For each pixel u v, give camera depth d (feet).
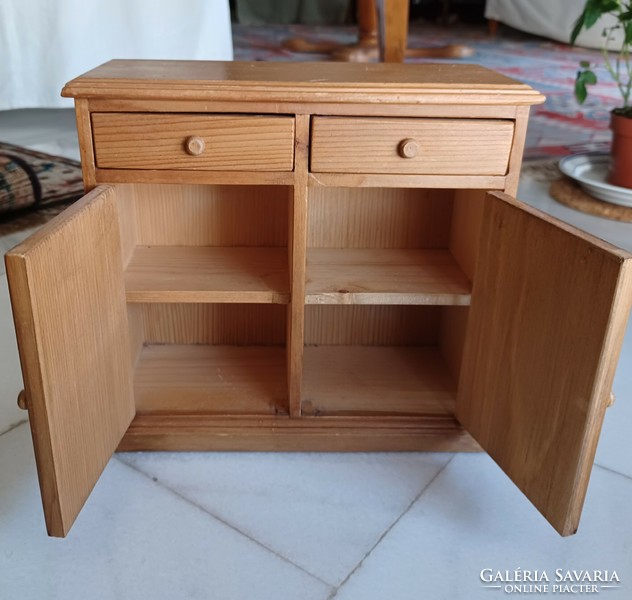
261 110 2.87
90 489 2.77
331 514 3.07
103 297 2.85
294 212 3.05
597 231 6.30
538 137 9.44
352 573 2.75
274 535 2.94
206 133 2.89
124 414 3.22
